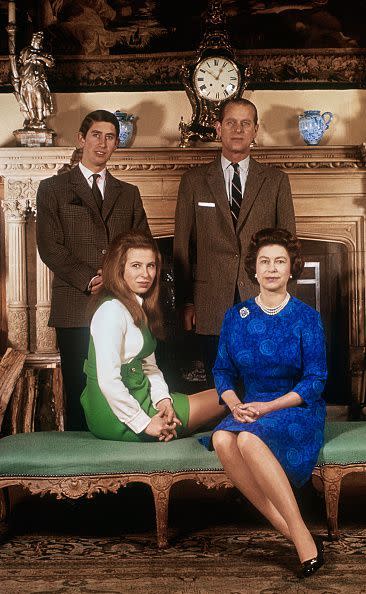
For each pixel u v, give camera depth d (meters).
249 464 3.62
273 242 4.00
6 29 6.98
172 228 7.07
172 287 7.44
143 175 7.01
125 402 4.04
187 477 3.91
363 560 3.68
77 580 3.48
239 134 5.07
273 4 7.14
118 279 4.21
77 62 7.18
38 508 4.65
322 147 6.97
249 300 4.12
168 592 3.33
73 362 5.06
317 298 7.50
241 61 7.18
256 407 3.80
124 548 3.90
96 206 5.08
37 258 6.89
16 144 7.23
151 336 4.31
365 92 7.23
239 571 3.56
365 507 4.59
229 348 4.12
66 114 7.22
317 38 7.18
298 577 3.47
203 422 4.30
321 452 3.92
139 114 7.23
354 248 7.18
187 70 6.88
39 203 5.07
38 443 4.07
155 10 7.13
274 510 3.67
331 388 7.49
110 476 3.89
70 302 5.00
